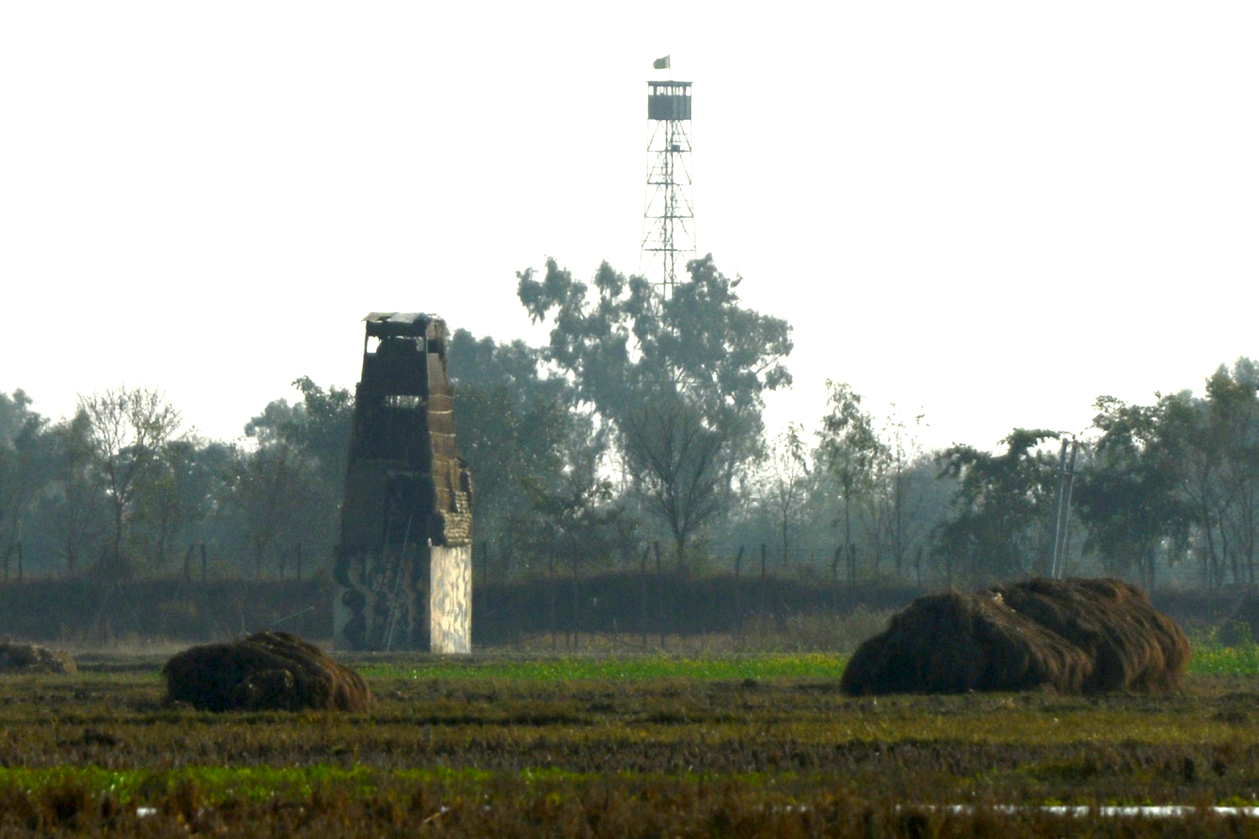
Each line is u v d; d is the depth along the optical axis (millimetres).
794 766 64875
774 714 89000
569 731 78938
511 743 73125
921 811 48438
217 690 94062
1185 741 74688
